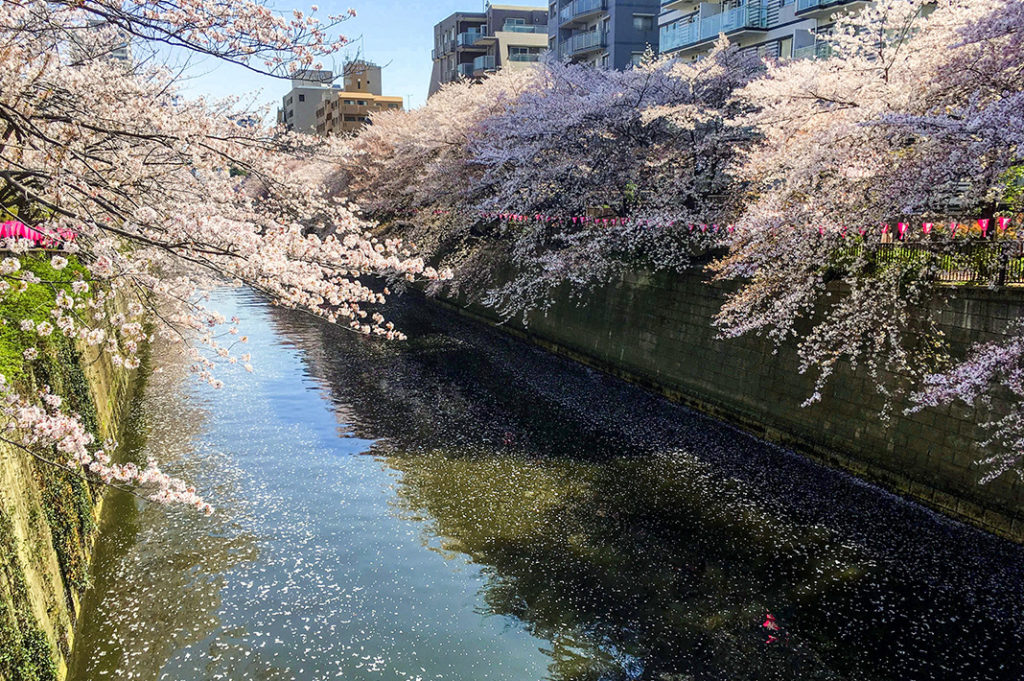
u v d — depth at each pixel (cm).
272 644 725
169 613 777
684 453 1284
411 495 1095
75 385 940
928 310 1046
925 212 962
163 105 764
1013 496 912
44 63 534
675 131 1730
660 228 1638
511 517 1021
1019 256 920
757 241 1102
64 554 738
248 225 577
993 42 904
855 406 1164
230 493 1092
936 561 889
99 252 504
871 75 1121
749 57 1955
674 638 748
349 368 1936
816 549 928
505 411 1552
